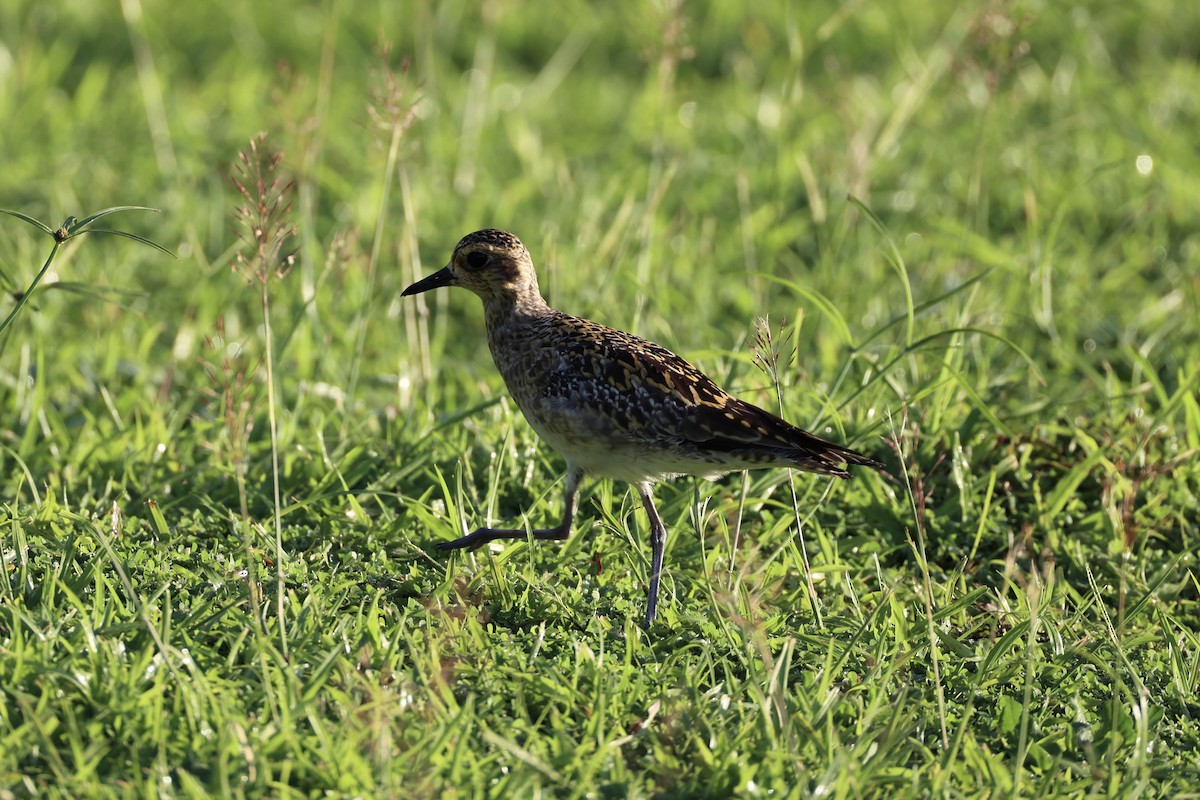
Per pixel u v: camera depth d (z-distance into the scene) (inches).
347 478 445.7
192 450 466.9
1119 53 894.4
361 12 915.4
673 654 356.5
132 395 502.6
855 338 561.3
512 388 426.3
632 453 397.4
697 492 403.5
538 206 695.7
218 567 379.6
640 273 574.9
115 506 397.7
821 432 469.4
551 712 325.7
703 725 323.0
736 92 820.6
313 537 409.4
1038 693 353.4
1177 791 320.2
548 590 384.2
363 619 355.6
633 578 402.6
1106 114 776.9
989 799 304.3
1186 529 443.8
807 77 858.1
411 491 450.3
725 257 653.3
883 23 902.4
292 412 502.6
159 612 349.7
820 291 609.6
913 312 487.8
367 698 323.6
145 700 308.7
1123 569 416.5
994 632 385.4
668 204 697.0
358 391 531.8
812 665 358.9
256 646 331.6
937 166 730.8
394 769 295.7
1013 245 659.4
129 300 586.9
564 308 576.4
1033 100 807.7
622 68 903.7
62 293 589.0
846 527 449.1
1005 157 733.3
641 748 320.2
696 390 393.7
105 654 324.8
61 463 453.4
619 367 397.1
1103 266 645.9
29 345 536.4
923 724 335.3
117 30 887.1
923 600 394.9
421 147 722.8
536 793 289.4
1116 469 446.0
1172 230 681.0
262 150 409.4
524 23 935.0
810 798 298.8
